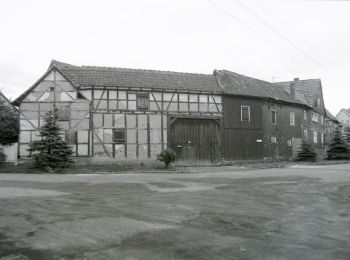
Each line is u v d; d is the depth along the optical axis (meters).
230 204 11.23
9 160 26.75
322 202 11.70
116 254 6.40
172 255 6.35
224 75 33.34
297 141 40.00
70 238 7.39
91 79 27.56
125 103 27.64
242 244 7.01
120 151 27.20
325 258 6.22
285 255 6.37
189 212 9.96
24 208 10.38
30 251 6.59
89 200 11.80
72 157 26.48
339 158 41.16
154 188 14.93
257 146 33.34
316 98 47.31
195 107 29.72
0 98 32.53
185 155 29.08
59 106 27.02
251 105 33.16
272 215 9.66
